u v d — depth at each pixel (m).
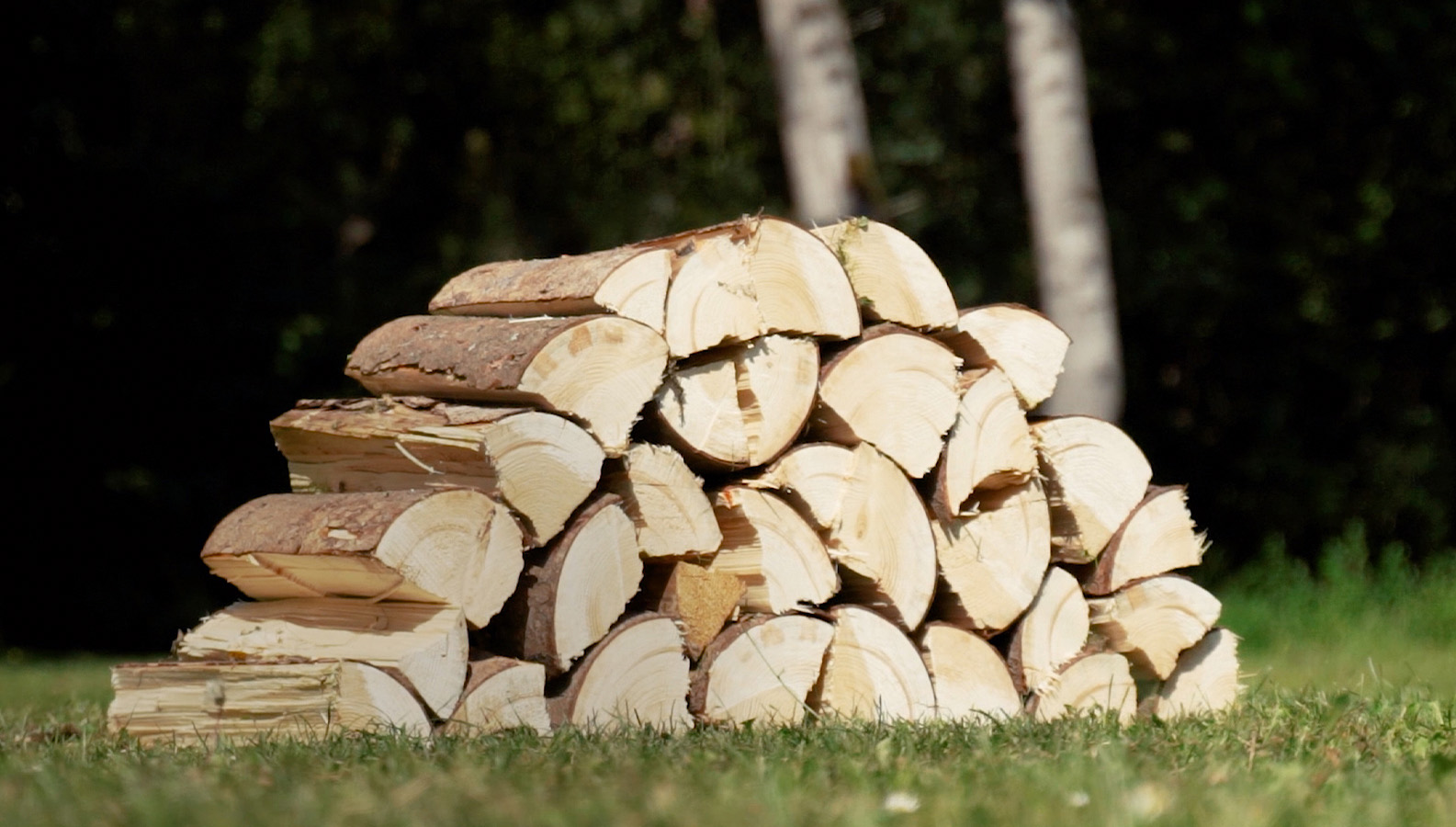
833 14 16.39
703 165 26.98
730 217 26.09
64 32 20.81
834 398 6.93
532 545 6.12
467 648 5.90
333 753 5.27
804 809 4.03
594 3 27.70
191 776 4.75
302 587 6.29
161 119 25.17
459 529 5.91
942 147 24.47
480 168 29.22
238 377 23.05
